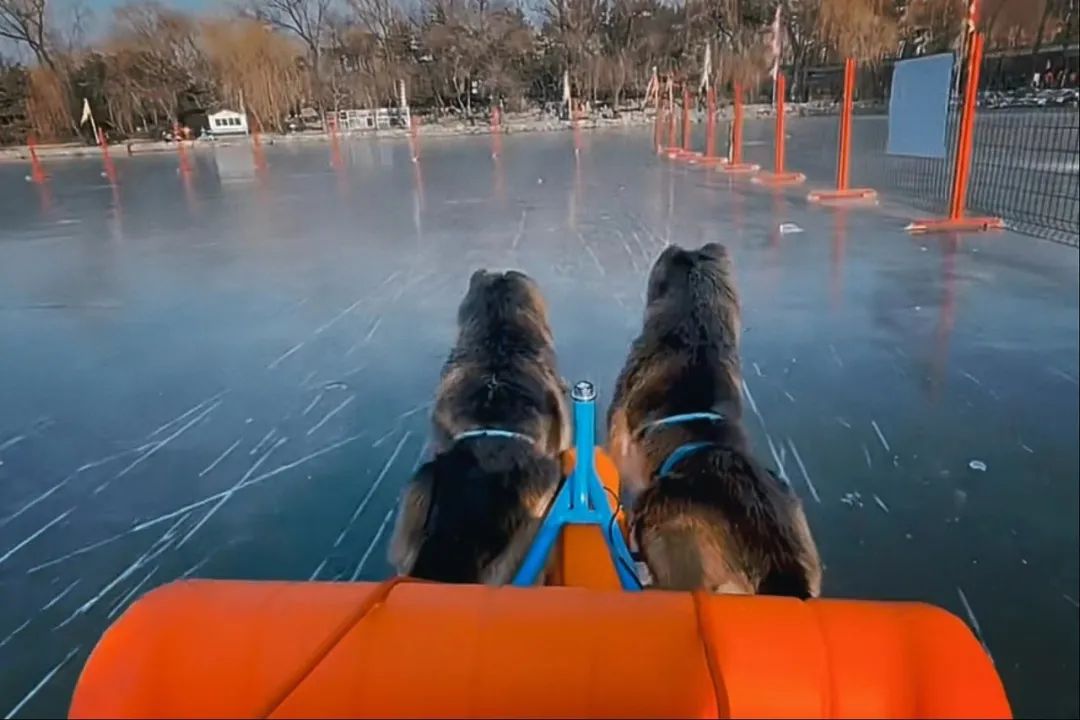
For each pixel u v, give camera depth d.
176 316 4.08
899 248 4.70
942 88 5.74
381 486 2.48
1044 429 2.56
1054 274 4.01
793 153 9.33
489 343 2.14
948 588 1.88
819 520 2.15
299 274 4.81
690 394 1.97
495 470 1.74
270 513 2.35
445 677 0.83
